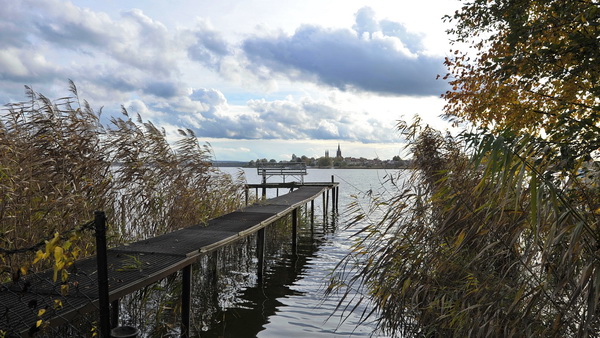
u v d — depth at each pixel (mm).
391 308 5648
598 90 5297
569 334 3623
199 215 9828
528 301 3898
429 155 7258
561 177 3719
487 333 3855
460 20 9062
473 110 9164
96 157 7793
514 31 6770
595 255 3104
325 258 11508
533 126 7887
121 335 3459
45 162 6824
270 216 10375
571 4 6109
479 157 3695
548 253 3307
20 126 7316
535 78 6719
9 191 5539
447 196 5082
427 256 5273
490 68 6867
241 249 11414
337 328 6316
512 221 4203
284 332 6180
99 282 3539
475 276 4609
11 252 3416
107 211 7672
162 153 9633
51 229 6035
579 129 4094
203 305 7312
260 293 8195
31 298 4215
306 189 19422
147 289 6688
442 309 4758
